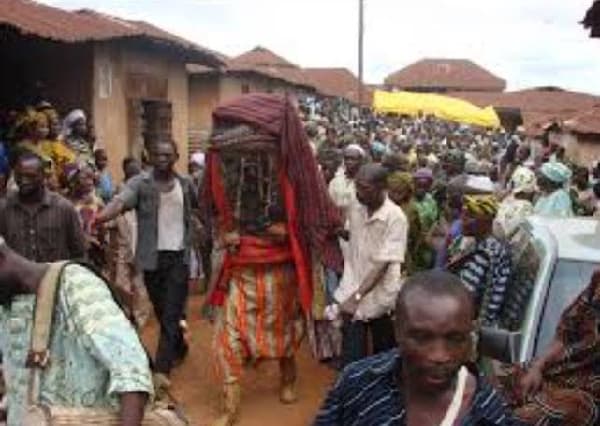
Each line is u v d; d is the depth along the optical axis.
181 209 7.35
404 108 31.02
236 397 6.48
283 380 7.05
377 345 6.38
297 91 35.28
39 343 2.75
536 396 3.70
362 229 6.25
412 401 2.24
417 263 7.85
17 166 5.77
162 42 14.35
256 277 6.43
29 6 12.34
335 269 6.50
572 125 27.55
